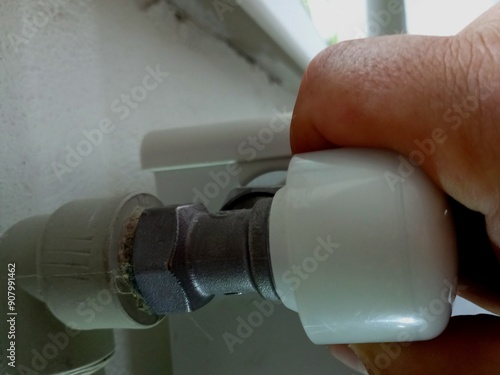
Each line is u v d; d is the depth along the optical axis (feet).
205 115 0.84
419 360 0.39
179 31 0.78
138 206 0.44
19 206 0.47
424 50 0.34
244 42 0.91
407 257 0.33
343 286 0.34
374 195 0.34
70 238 0.42
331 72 0.37
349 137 0.36
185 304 0.41
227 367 0.59
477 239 0.39
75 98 0.55
